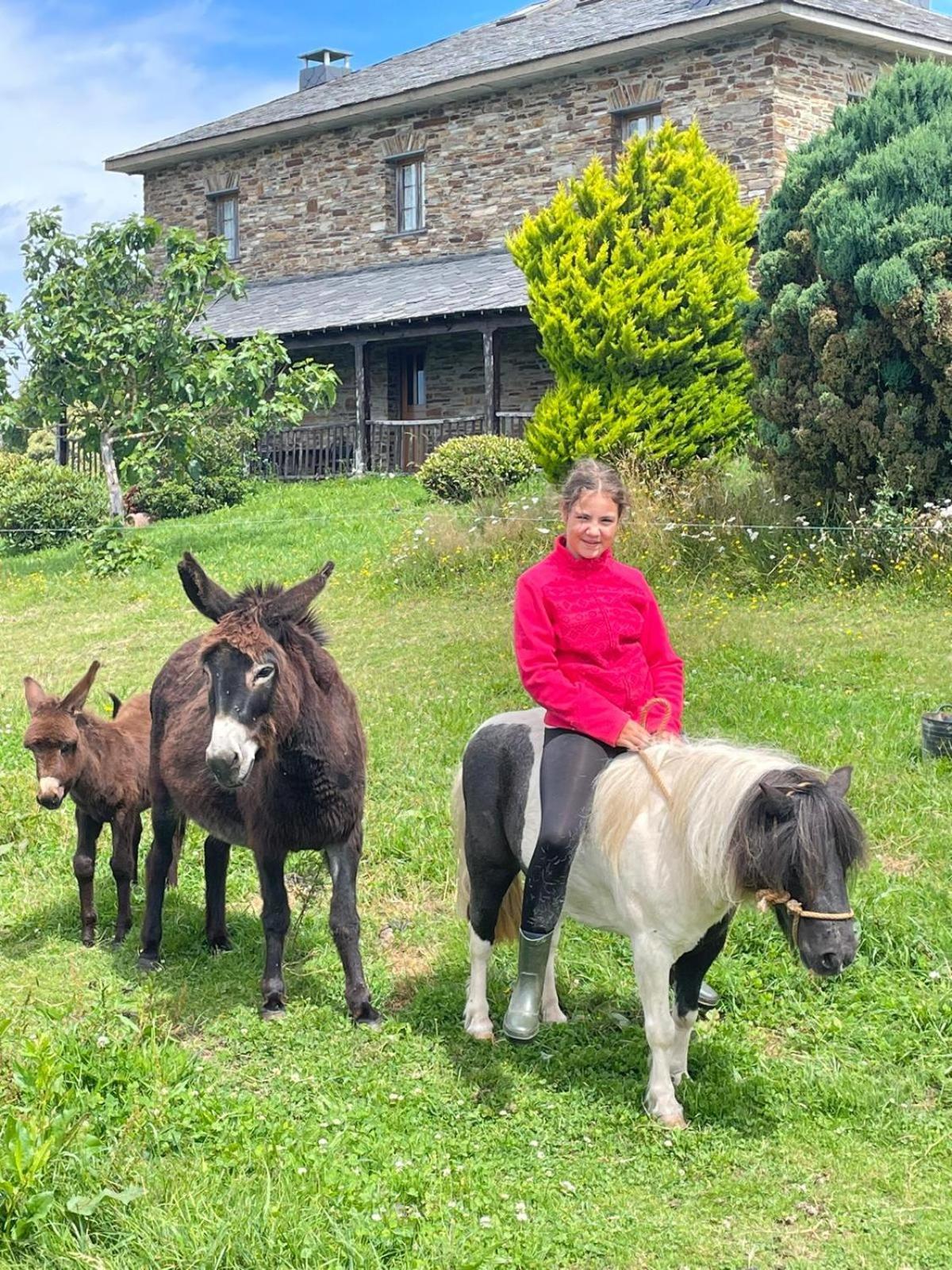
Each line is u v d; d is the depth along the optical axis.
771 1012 5.60
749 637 11.07
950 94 13.62
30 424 21.06
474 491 19.31
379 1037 5.53
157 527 21.50
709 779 4.50
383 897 7.07
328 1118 4.82
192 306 20.67
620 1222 4.25
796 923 4.28
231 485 23.78
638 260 16.98
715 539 13.54
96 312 19.98
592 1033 5.57
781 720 8.87
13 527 22.16
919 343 12.48
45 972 6.30
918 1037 5.30
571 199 18.28
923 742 8.15
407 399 28.03
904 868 6.72
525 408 25.50
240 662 5.07
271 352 20.42
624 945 6.23
